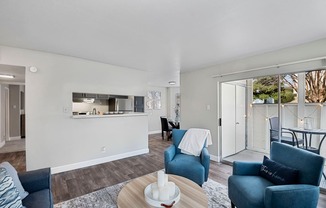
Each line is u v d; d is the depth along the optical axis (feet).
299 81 10.33
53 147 10.29
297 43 8.54
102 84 12.37
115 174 10.18
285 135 10.94
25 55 9.43
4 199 4.10
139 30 7.08
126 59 11.46
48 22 6.37
